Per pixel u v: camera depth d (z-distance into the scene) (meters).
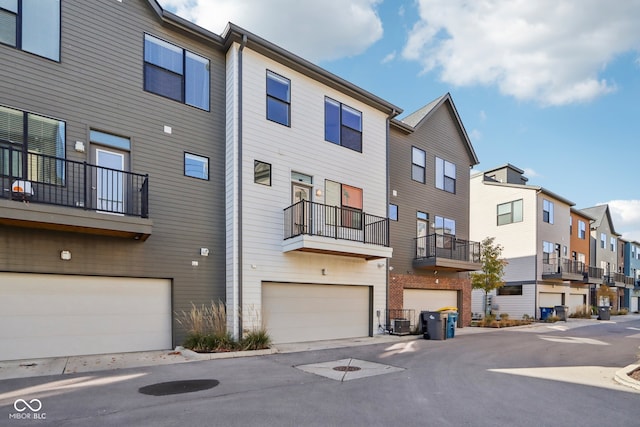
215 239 10.48
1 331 7.61
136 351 9.05
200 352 8.84
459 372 7.47
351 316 12.93
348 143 13.36
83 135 8.66
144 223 8.47
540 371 7.63
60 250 8.24
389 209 14.56
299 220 11.59
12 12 8.09
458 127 18.78
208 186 10.52
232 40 10.74
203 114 10.67
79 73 8.76
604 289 31.20
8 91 7.84
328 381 6.54
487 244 20.12
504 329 16.83
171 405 5.02
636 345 11.75
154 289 9.50
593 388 6.28
